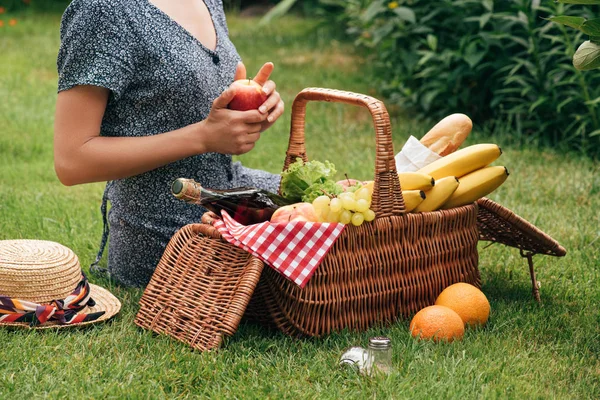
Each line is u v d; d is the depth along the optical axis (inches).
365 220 97.6
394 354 92.7
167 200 111.7
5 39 374.6
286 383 87.4
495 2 216.8
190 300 97.4
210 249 98.0
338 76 292.7
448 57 216.4
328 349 95.8
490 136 216.8
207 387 86.0
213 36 113.9
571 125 203.0
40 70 310.8
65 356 92.7
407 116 244.4
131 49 102.6
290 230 92.6
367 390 84.7
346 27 370.9
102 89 101.9
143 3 104.0
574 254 134.3
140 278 116.9
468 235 109.7
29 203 161.2
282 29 404.2
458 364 90.7
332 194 99.3
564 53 197.6
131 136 107.0
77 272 104.0
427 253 104.7
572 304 114.9
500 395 84.3
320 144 215.8
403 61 241.6
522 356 95.3
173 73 104.8
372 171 189.2
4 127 229.0
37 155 206.4
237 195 100.4
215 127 101.2
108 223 127.5
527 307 112.1
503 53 214.2
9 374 87.5
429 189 104.5
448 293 103.5
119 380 88.2
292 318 96.9
